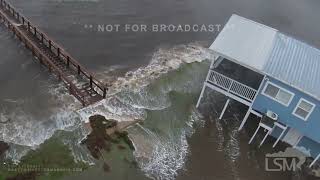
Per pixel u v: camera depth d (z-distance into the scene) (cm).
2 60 9119
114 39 10181
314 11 12731
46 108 8162
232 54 7569
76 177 6981
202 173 7462
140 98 8744
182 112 8625
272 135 8325
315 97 7119
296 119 7594
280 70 7494
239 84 7831
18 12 10425
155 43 10331
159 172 7338
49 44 9338
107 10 11119
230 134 8306
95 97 8494
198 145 7988
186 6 11900
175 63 9831
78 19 10588
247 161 7812
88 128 7844
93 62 9431
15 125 7750
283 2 12988
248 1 12700
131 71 9412
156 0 11919
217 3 12338
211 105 8900
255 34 8125
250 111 8044
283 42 8206
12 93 8394
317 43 11244
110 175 7112
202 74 9669
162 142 7906
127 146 7650
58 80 8806
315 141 7738
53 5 10950
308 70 7750
